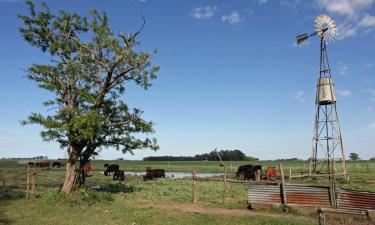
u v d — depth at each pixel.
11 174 53.50
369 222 17.59
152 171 48.91
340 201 19.23
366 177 45.41
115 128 26.50
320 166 44.66
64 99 25.64
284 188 20.14
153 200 24.89
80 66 25.48
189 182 41.06
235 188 33.00
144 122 26.84
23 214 20.30
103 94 25.84
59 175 53.28
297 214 19.30
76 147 25.36
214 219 18.16
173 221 18.03
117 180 45.16
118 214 19.80
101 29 25.38
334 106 43.56
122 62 25.72
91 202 22.97
